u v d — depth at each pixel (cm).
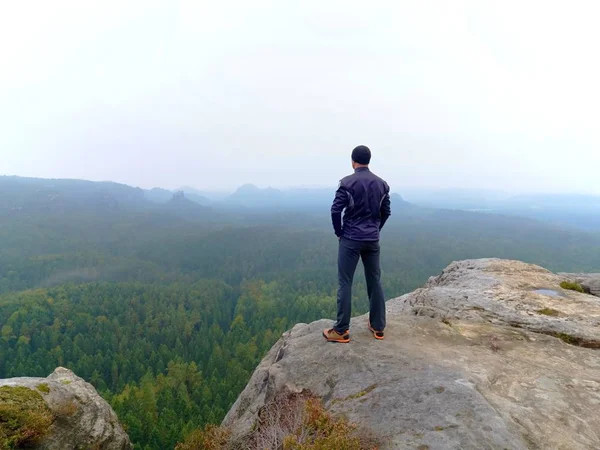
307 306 9594
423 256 18475
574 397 414
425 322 651
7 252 18962
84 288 10594
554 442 334
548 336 601
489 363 493
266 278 14788
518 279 941
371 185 527
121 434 782
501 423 342
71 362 6359
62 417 657
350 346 552
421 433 345
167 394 4562
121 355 6378
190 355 7150
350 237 533
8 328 7769
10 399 603
